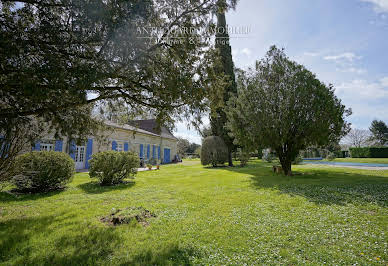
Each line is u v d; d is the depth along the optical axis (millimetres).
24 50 2715
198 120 4754
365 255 2811
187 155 51094
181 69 3893
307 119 10688
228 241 3318
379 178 9977
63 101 3637
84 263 2707
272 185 8547
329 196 6281
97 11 2842
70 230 3844
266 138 11234
